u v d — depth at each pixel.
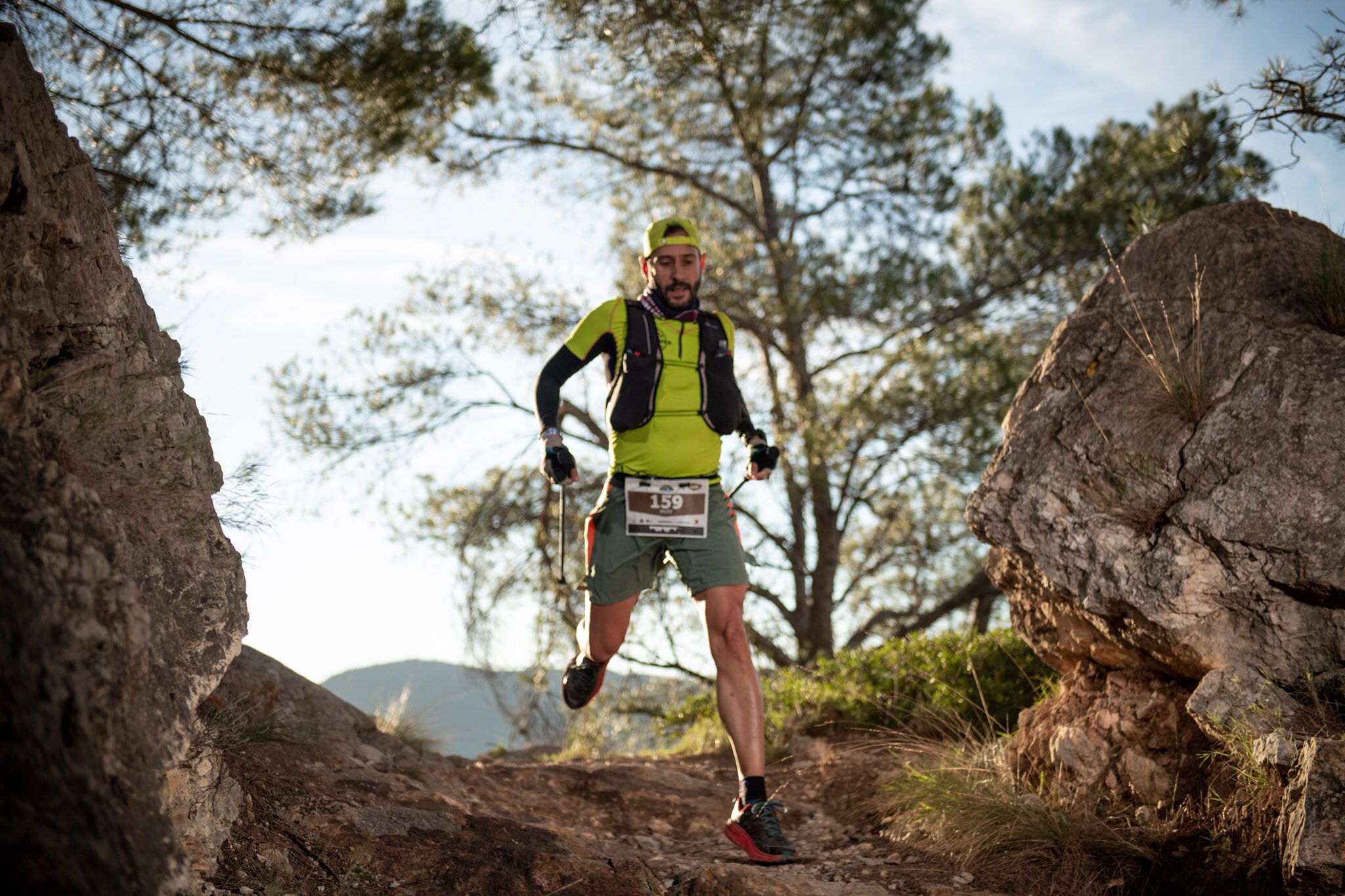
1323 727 2.82
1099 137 12.20
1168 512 3.30
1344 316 3.37
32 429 2.19
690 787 4.41
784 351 13.16
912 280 12.38
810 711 5.34
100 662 1.86
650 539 3.38
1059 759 3.46
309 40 6.43
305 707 3.91
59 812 1.53
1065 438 3.63
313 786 3.18
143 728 2.03
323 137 7.11
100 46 5.71
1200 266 3.78
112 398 2.54
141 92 6.04
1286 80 4.17
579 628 3.76
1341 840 2.41
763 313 12.77
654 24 7.59
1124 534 3.35
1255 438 3.24
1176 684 3.37
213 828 2.60
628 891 2.93
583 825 3.89
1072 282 12.17
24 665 1.59
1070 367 3.81
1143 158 11.30
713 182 13.88
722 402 3.39
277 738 3.41
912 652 5.52
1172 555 3.22
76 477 2.24
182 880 1.91
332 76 6.63
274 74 6.50
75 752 1.68
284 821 2.91
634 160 13.65
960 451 10.74
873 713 5.08
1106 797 3.30
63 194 2.62
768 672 7.53
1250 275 3.67
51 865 1.41
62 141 2.68
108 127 5.88
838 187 13.01
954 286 12.55
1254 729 2.87
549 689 11.80
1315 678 2.96
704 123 13.35
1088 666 3.77
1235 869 2.74
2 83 2.46
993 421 10.38
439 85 7.16
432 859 2.88
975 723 4.66
